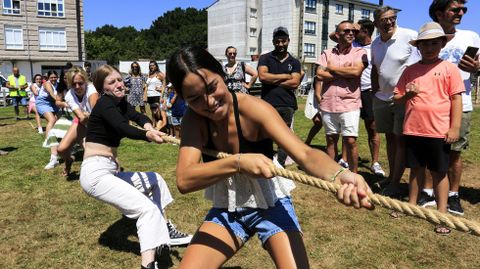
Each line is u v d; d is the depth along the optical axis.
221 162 1.99
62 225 4.48
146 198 3.43
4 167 7.05
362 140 9.27
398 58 5.12
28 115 14.88
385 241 3.98
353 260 3.63
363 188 1.65
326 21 48.31
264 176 1.90
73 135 6.08
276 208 2.33
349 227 4.31
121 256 3.80
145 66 32.34
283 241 2.24
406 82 4.34
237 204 2.29
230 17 52.09
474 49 4.03
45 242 4.09
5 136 10.58
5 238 4.18
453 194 4.64
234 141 2.23
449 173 4.63
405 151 4.41
